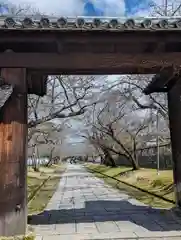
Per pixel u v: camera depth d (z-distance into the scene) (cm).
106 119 2794
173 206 1085
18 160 689
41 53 717
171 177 1864
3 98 656
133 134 3022
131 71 789
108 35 665
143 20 647
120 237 695
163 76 862
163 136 2775
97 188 2092
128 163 4153
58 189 2097
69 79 1581
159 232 733
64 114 1540
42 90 936
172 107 961
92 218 934
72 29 627
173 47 742
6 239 642
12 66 705
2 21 631
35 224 852
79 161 14362
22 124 703
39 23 617
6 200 667
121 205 1210
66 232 753
